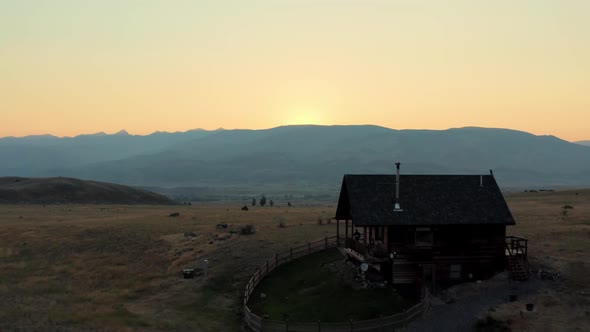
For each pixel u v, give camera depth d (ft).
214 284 154.20
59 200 423.23
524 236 185.98
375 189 148.97
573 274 139.33
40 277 162.81
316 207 394.93
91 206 379.14
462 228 144.15
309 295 137.80
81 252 196.95
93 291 148.15
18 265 177.27
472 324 114.11
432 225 140.15
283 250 184.75
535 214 245.04
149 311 129.80
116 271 170.50
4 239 213.66
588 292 125.70
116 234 225.35
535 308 118.52
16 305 127.85
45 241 210.79
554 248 164.45
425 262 139.54
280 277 156.25
